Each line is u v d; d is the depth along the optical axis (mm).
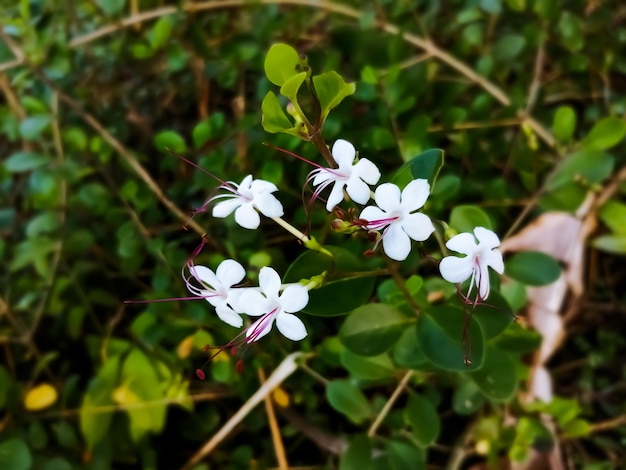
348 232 137
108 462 206
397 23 269
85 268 241
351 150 132
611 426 223
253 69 264
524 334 195
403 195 129
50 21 279
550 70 282
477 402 204
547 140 243
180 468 226
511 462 219
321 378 208
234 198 145
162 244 223
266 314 139
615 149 254
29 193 261
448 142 257
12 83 258
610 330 248
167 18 253
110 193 242
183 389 214
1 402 208
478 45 265
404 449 188
